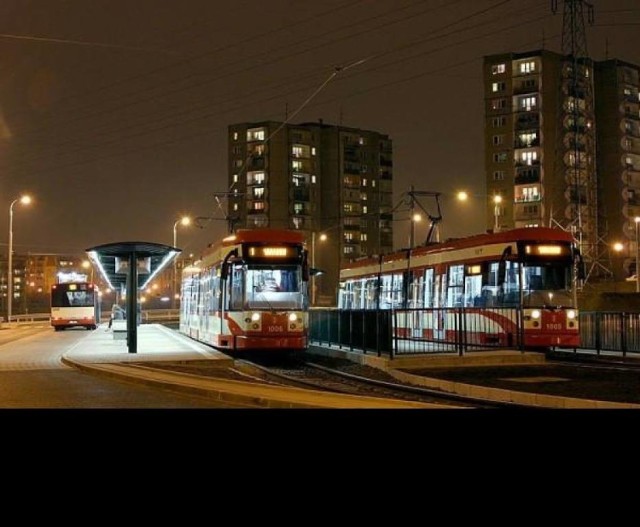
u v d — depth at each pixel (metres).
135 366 22.94
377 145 129.25
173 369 22.86
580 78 94.62
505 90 96.94
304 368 26.80
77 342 38.56
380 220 128.62
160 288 130.88
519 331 26.06
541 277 27.94
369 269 42.22
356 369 25.34
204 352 27.86
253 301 27.02
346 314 29.91
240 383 18.33
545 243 28.09
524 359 24.81
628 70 100.81
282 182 119.50
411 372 22.72
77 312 58.59
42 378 20.84
